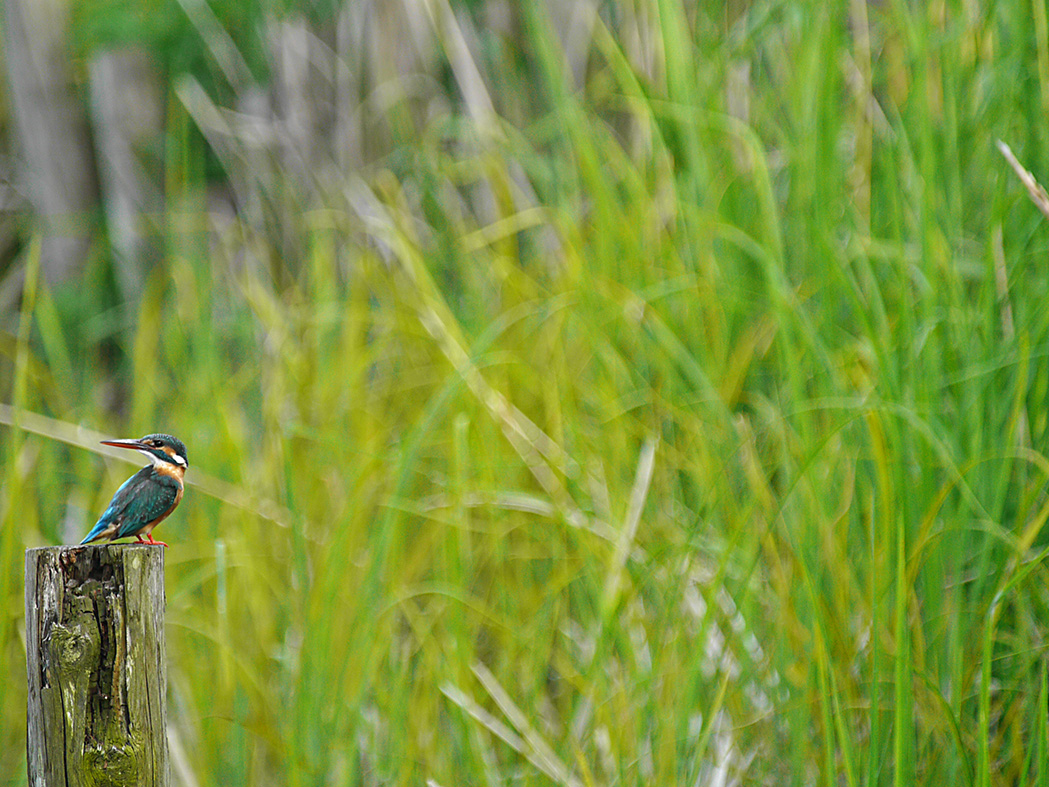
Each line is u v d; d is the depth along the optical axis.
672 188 17.38
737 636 17.14
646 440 17.31
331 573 17.19
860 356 17.30
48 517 17.44
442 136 19.77
